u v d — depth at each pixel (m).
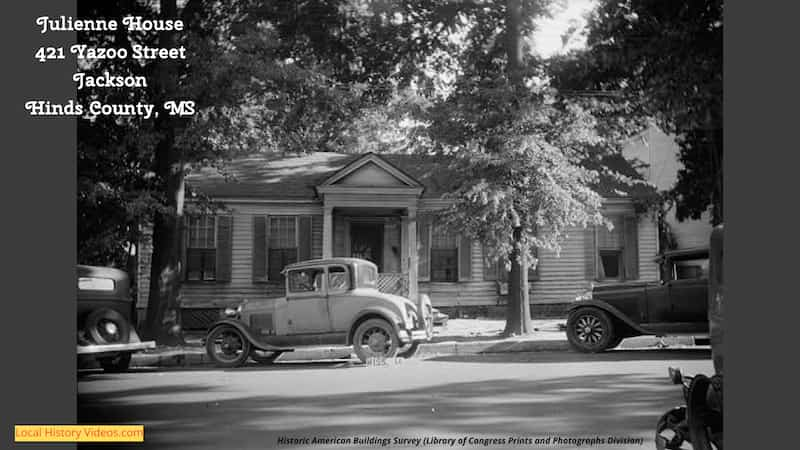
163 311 16.14
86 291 11.66
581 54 16.70
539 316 23.78
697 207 21.39
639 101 16.94
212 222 22.86
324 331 13.08
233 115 16.12
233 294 22.83
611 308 13.81
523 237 16.20
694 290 13.28
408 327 12.86
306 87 16.25
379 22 18.81
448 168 16.36
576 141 16.97
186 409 7.82
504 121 15.84
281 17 17.52
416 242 22.73
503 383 9.36
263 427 6.70
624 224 24.06
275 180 23.70
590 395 8.23
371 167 22.27
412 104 18.19
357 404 7.92
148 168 16.31
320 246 23.27
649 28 14.99
